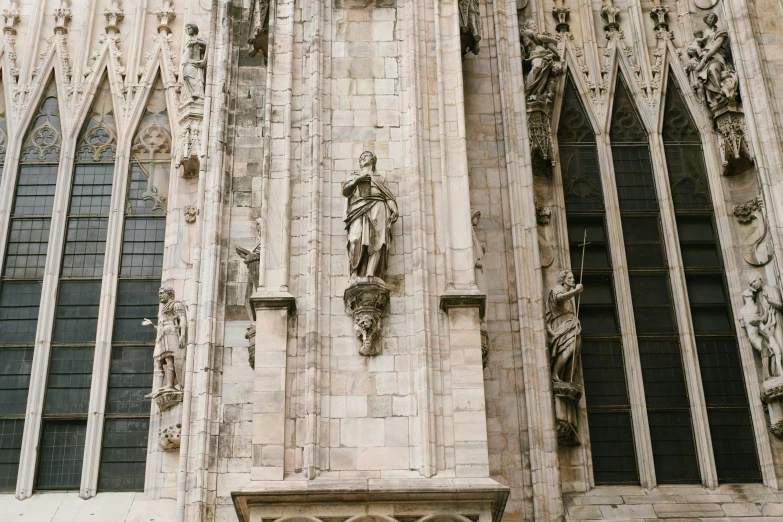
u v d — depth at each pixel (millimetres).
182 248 51219
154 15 56656
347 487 38344
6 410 49562
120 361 50094
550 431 43469
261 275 42062
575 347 45344
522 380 44375
